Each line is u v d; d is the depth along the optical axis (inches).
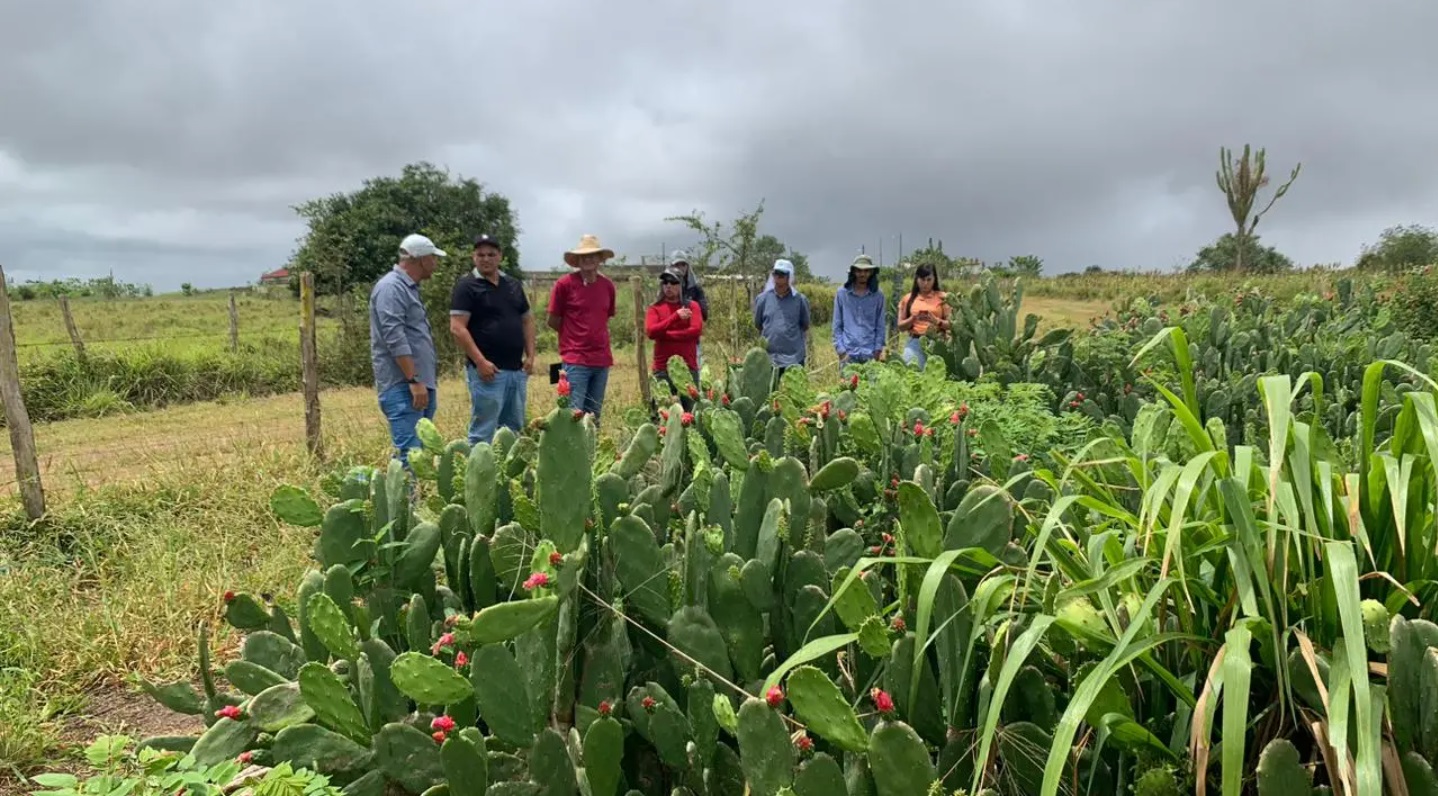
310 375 247.3
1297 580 56.0
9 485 219.1
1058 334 215.5
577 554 66.4
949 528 69.4
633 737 72.6
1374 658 55.2
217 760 71.0
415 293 197.2
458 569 86.5
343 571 81.1
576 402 236.2
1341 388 169.0
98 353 429.4
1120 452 90.2
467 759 63.0
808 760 54.5
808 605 70.2
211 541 175.8
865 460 114.6
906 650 59.4
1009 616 60.6
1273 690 56.4
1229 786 43.7
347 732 71.3
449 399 374.3
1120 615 61.1
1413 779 47.4
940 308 258.7
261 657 83.7
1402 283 398.3
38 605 147.5
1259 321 271.1
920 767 51.8
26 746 109.5
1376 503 55.6
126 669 133.1
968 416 133.4
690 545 71.7
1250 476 59.3
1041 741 58.1
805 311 273.9
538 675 66.9
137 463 246.5
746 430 135.3
